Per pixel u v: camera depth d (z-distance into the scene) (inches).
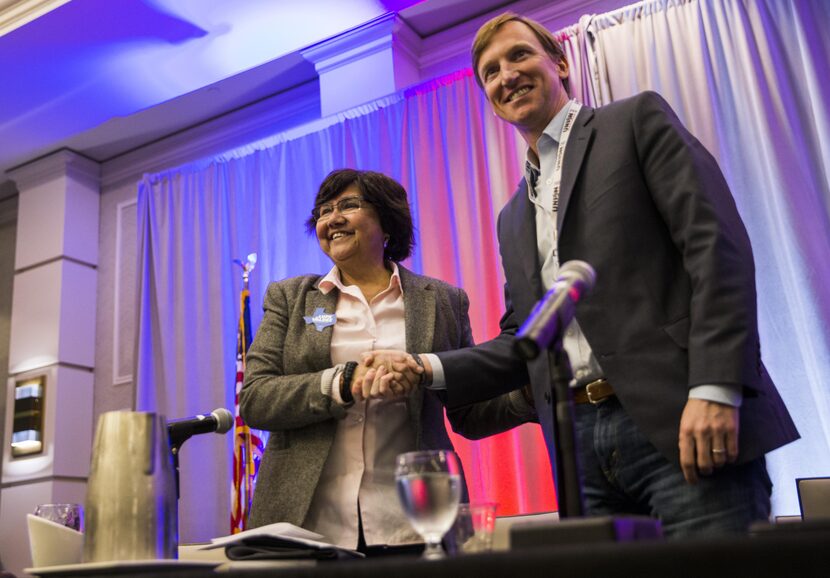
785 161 143.3
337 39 196.9
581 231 57.7
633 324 53.4
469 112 178.1
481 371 64.1
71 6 172.9
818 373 132.5
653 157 56.2
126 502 40.7
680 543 21.0
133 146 245.3
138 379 205.8
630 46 163.5
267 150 205.2
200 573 26.9
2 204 261.1
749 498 48.2
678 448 49.6
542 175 64.2
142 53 190.5
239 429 166.7
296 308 73.3
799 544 20.2
